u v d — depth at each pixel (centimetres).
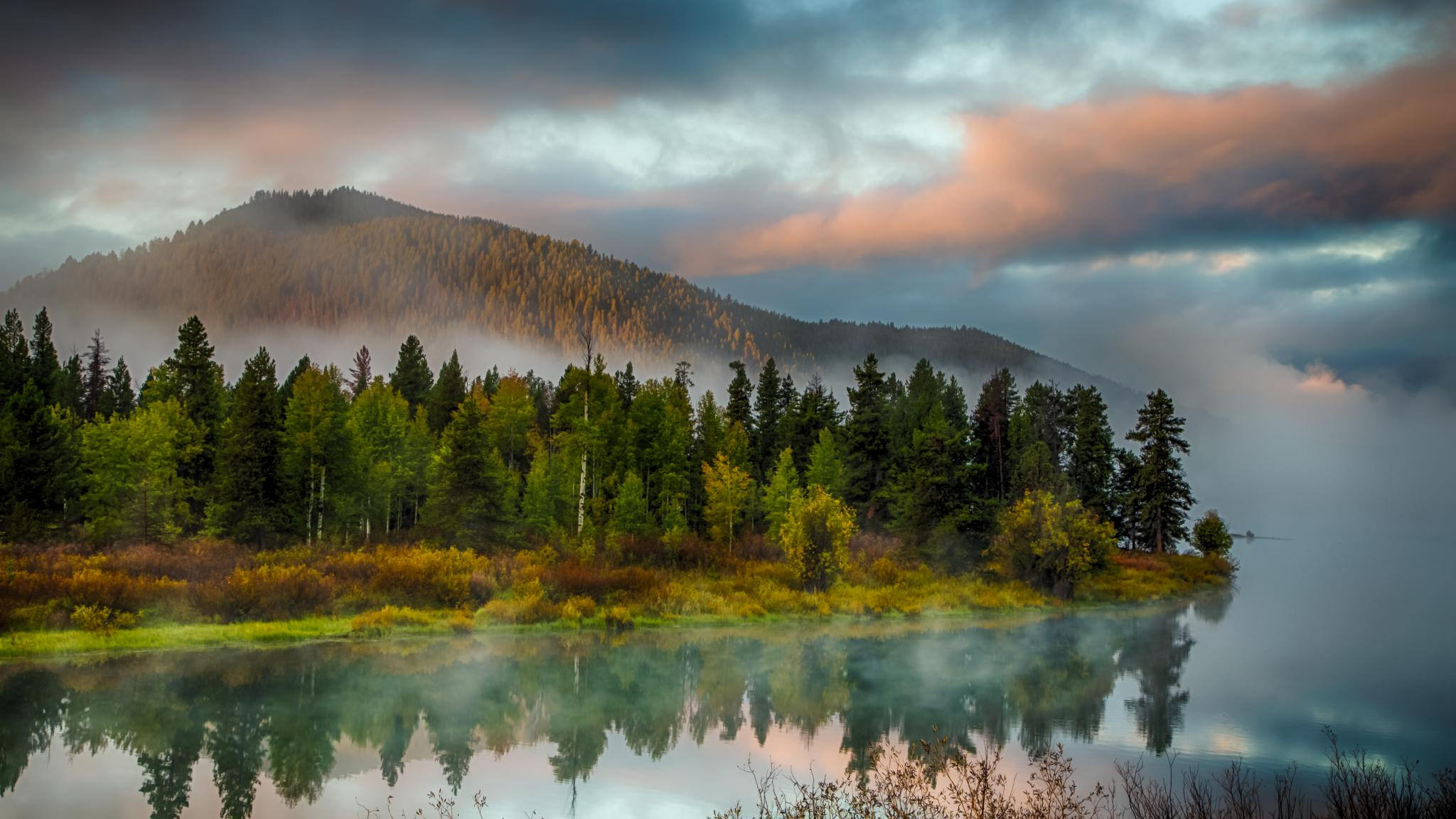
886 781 1457
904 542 5700
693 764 1958
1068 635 4072
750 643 3603
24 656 2717
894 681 2916
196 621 3198
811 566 4747
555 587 4009
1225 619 4719
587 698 2578
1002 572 5359
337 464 5128
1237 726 2352
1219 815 1498
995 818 1291
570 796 1728
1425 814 1225
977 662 3300
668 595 4184
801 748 2108
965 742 2169
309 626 3303
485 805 1661
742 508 5747
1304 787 1781
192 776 1806
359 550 4566
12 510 4494
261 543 4534
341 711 2331
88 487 4903
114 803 1631
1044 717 2444
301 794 1716
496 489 5106
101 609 3055
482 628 3553
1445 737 2250
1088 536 5225
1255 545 15475
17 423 4872
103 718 2186
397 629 3369
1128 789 1517
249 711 2298
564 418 5838
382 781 1809
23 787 1702
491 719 2306
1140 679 3006
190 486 4969
